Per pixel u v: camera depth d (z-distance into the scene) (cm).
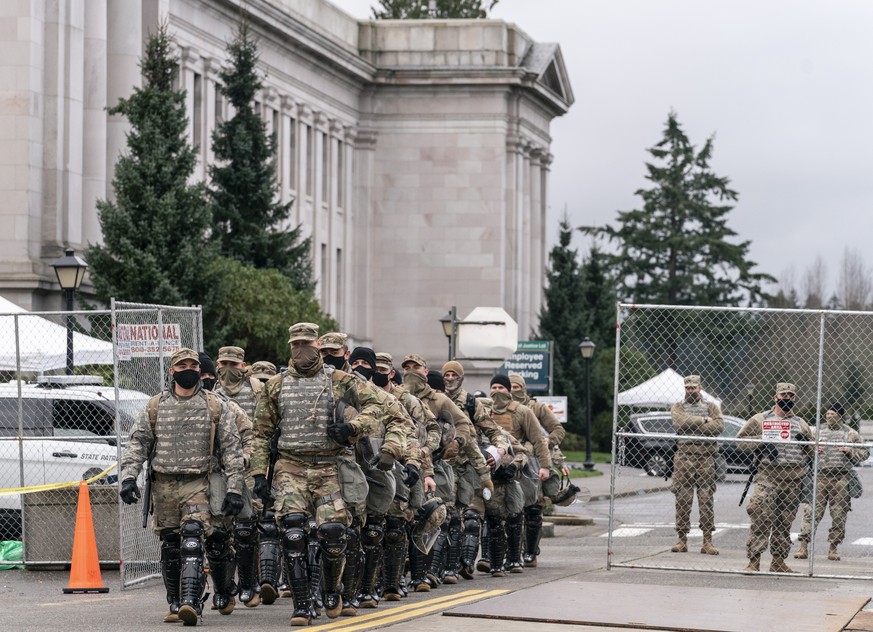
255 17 15000
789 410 4459
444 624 3222
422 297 18125
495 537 4300
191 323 4625
